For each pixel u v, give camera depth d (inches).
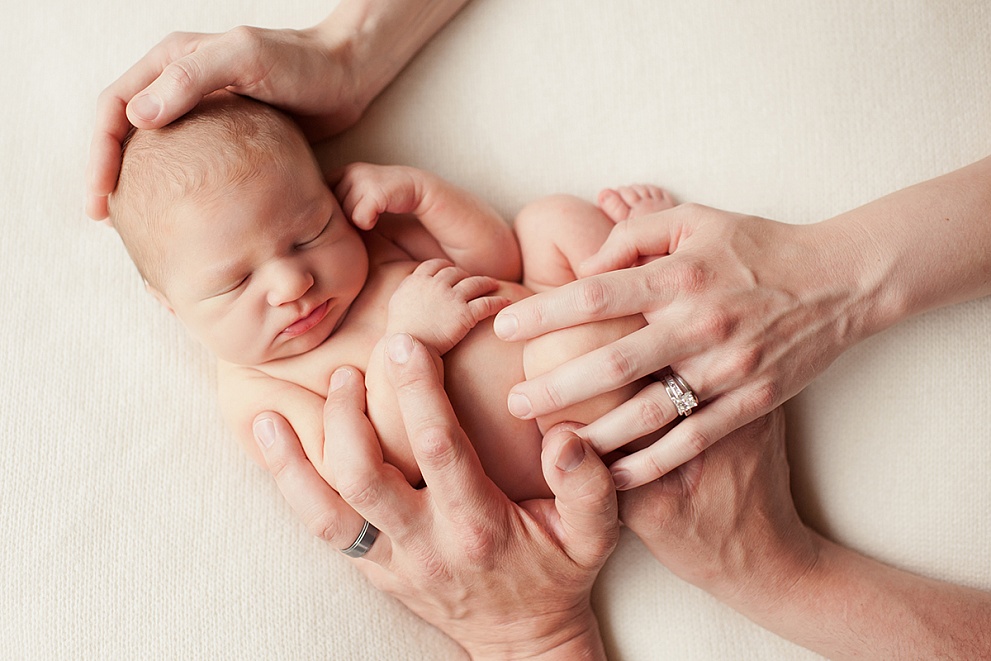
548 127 28.7
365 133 28.7
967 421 26.5
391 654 25.9
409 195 26.7
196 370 27.4
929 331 26.6
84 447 26.6
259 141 24.8
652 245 25.1
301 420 25.5
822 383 27.1
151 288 26.1
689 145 28.1
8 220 27.8
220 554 26.0
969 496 26.5
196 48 25.8
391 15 27.5
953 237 24.7
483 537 24.0
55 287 27.6
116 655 25.4
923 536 26.7
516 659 26.0
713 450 25.1
